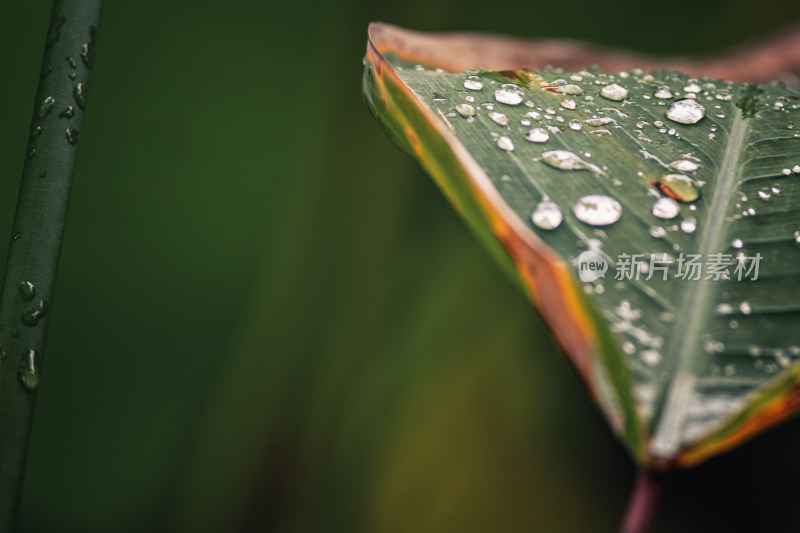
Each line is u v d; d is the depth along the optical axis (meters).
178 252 0.48
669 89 0.27
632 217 0.24
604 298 0.23
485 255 0.48
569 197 0.24
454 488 0.48
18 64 0.42
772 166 0.25
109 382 0.48
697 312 0.23
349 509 0.48
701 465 0.48
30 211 0.24
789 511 0.47
